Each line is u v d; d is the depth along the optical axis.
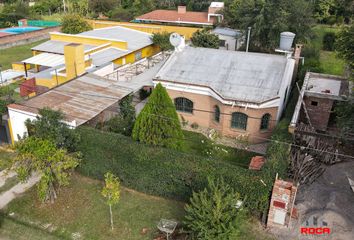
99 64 33.62
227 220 14.69
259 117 24.48
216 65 27.77
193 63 28.34
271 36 42.06
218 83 26.06
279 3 41.59
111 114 26.09
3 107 24.03
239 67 27.19
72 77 29.98
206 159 17.89
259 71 26.50
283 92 25.55
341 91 26.69
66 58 29.36
